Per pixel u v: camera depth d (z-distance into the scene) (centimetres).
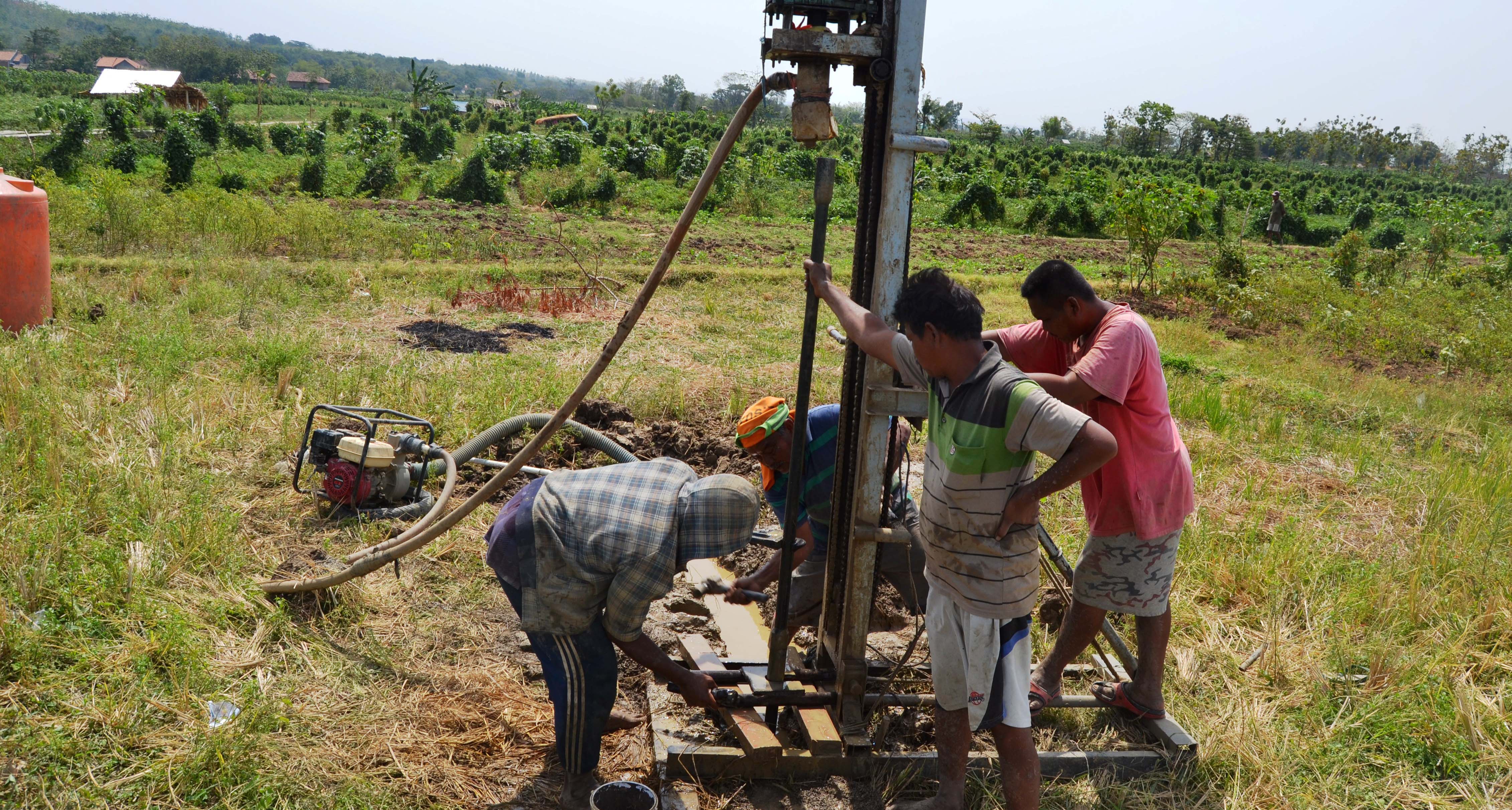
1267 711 389
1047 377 313
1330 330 1405
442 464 552
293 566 430
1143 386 316
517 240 1802
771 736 321
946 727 294
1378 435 874
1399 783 351
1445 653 429
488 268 1339
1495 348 1320
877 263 305
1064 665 364
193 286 1016
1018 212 3173
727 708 331
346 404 663
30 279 797
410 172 3188
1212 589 498
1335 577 518
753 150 4556
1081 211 2873
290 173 3056
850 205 2916
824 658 355
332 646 380
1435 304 1644
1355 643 451
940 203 3331
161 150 3219
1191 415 861
